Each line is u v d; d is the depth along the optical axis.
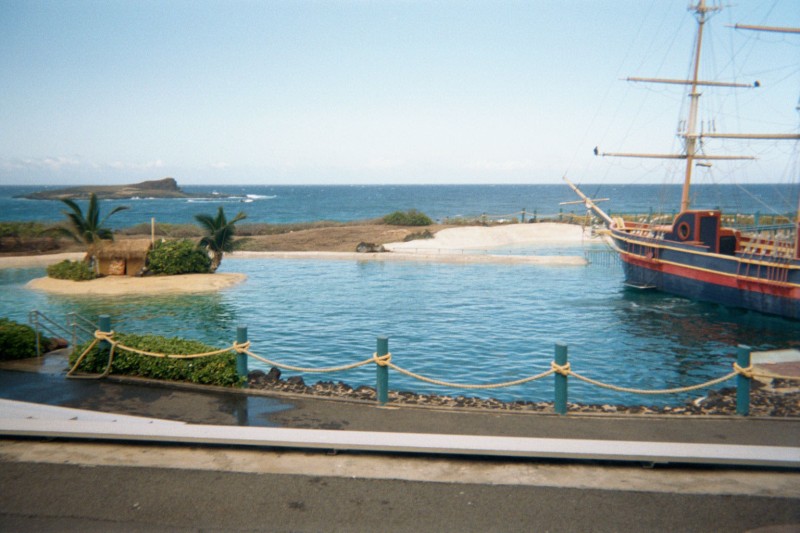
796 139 29.39
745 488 6.94
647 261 35.31
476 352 19.81
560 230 68.31
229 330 22.80
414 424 9.65
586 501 6.61
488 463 7.62
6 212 129.12
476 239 62.00
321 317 25.66
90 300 29.05
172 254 36.22
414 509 6.41
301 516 6.25
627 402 14.78
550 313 27.45
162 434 8.05
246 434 8.08
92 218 35.94
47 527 5.99
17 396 11.46
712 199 176.38
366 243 51.53
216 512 6.32
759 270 28.02
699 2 37.69
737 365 10.46
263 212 133.50
